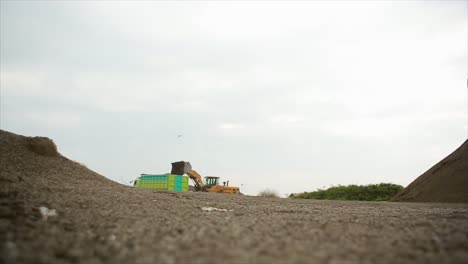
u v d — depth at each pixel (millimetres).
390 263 2754
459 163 22984
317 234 3977
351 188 34688
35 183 7285
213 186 35125
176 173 35000
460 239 3918
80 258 2629
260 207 8445
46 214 4266
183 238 3420
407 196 24641
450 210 9320
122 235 3473
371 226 4980
